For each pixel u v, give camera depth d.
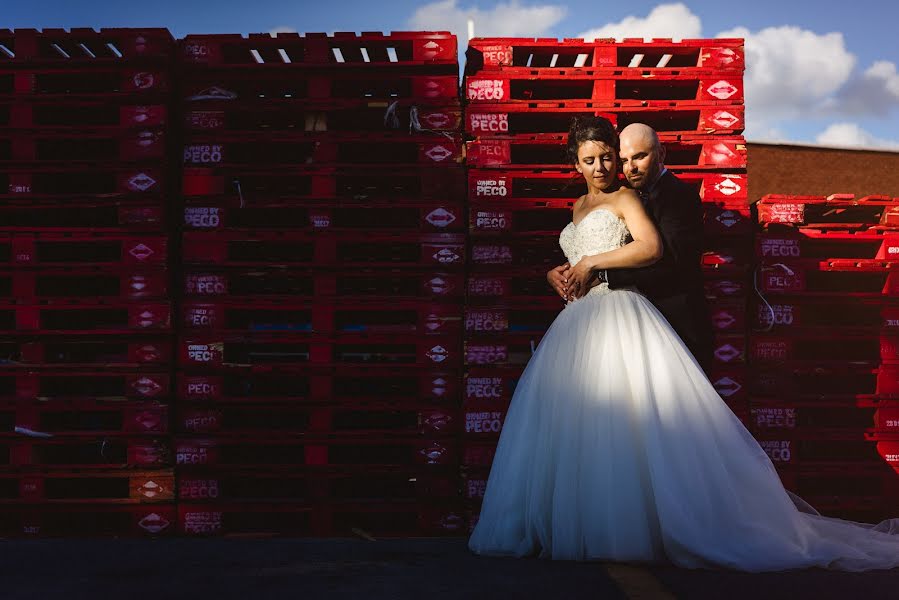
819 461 3.61
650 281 2.78
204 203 3.60
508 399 3.52
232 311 3.73
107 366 3.56
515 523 2.62
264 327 3.68
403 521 3.69
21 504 3.51
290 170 3.62
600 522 2.46
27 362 3.57
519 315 3.80
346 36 3.65
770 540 2.43
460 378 3.58
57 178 3.91
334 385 3.78
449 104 3.64
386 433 3.56
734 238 3.67
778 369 3.62
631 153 2.89
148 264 3.57
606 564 2.40
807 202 3.68
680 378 2.58
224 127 3.65
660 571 2.30
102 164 3.60
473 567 2.36
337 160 3.64
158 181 3.60
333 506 3.54
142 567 2.39
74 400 3.55
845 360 3.82
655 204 2.89
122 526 3.71
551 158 3.90
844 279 4.03
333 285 3.58
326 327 3.57
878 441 3.62
